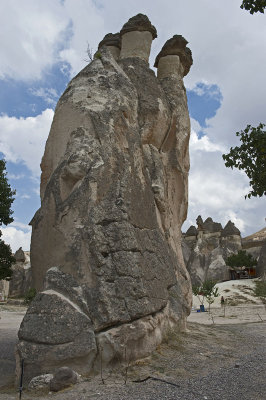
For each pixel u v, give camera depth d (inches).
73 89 428.1
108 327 302.7
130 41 560.1
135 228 364.5
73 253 330.3
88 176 355.9
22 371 267.6
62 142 403.5
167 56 618.5
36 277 372.2
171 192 546.6
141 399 234.2
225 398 239.3
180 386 263.6
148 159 482.6
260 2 253.3
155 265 388.8
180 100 581.9
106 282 313.3
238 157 263.4
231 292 1376.7
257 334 563.2
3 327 708.0
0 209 724.0
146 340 331.0
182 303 464.4
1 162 755.4
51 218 361.1
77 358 286.2
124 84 443.2
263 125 258.1
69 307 300.8
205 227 2186.3
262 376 297.7
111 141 386.9
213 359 352.8
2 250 741.3
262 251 1672.0
